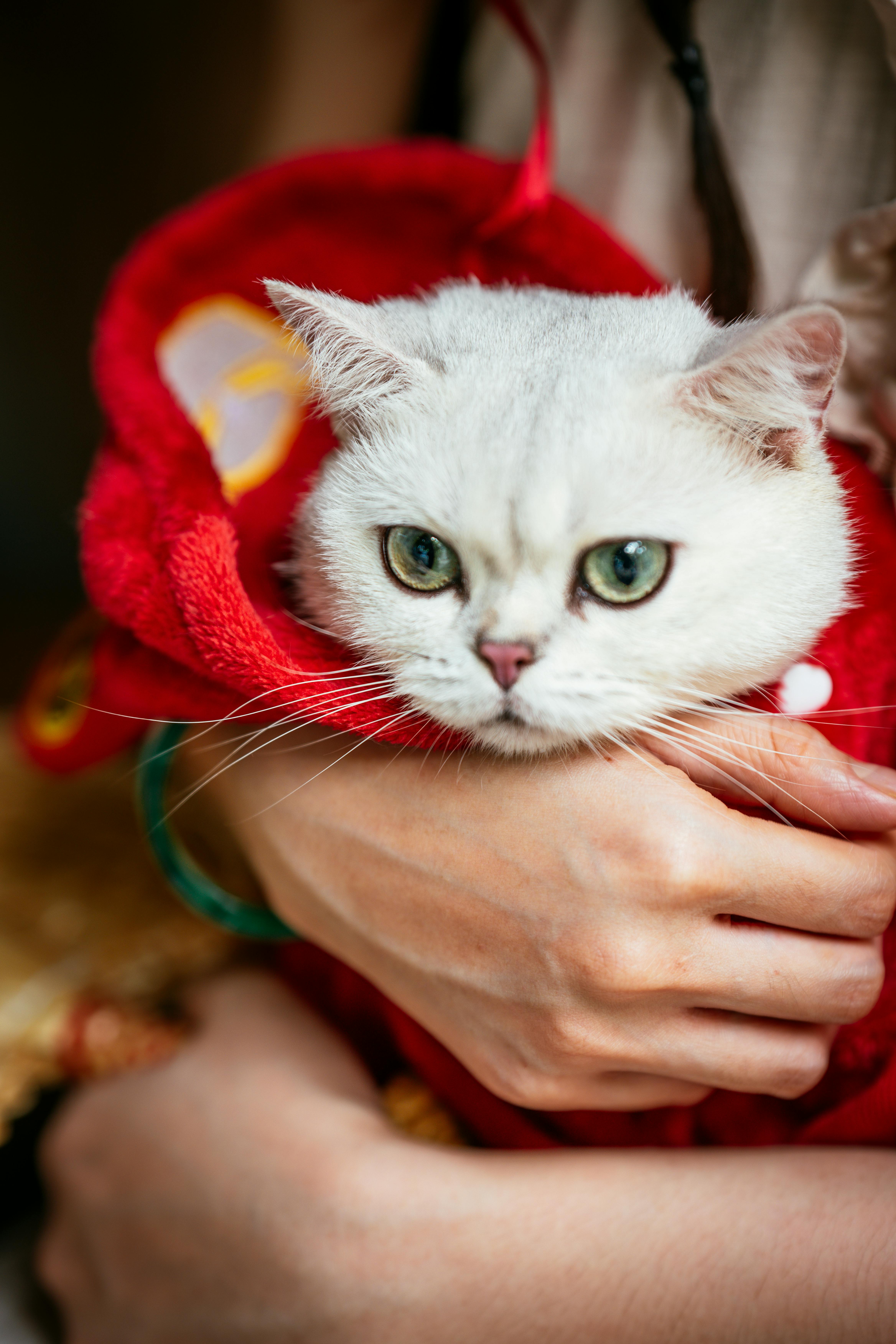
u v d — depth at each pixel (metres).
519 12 0.38
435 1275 0.34
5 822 0.49
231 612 0.33
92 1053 0.42
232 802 0.38
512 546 0.32
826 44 0.38
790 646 0.33
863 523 0.35
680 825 0.32
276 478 0.40
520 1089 0.34
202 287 0.38
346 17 0.49
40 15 0.84
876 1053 0.34
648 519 0.32
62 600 0.91
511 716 0.33
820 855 0.32
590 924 0.32
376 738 0.34
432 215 0.39
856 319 0.36
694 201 0.40
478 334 0.35
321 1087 0.38
